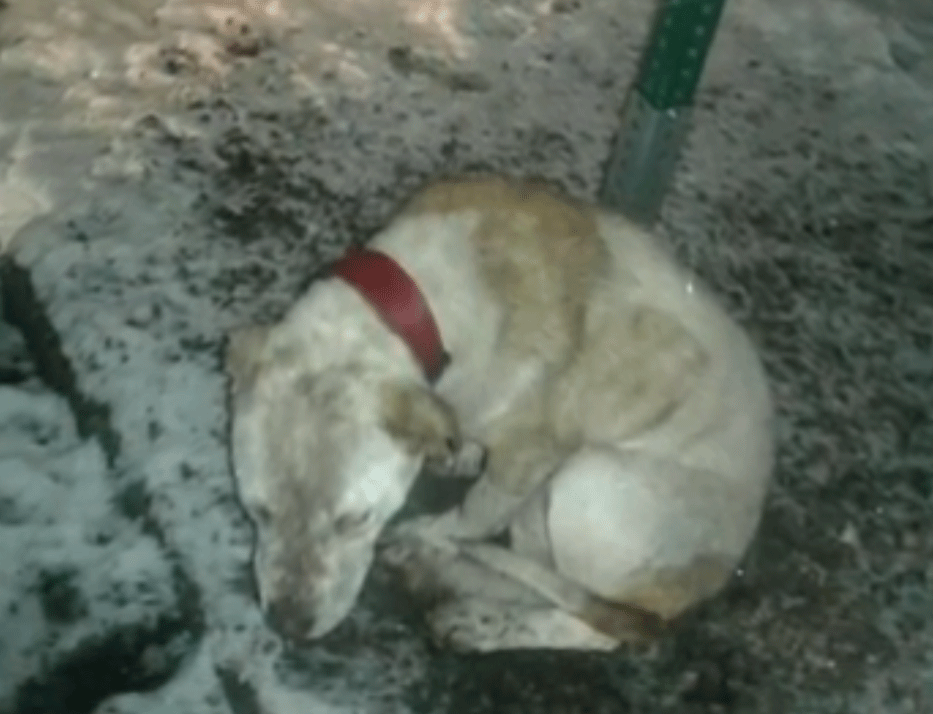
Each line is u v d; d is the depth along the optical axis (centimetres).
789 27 226
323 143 195
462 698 146
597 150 201
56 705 149
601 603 137
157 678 151
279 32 208
